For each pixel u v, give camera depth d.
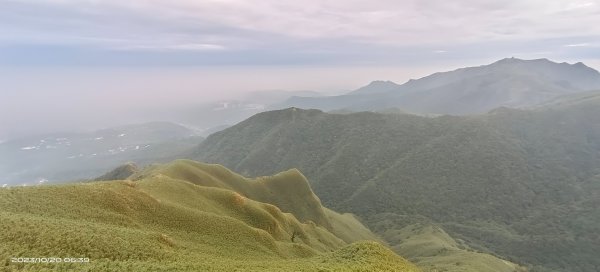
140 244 46.88
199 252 56.22
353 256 58.75
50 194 58.62
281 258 72.56
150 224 64.06
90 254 40.06
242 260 59.09
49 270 33.56
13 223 41.59
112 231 48.72
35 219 44.88
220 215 86.31
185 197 91.81
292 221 125.00
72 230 44.09
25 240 38.91
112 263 37.72
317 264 52.62
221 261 50.22
